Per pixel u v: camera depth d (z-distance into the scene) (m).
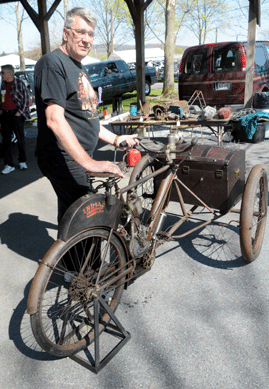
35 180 5.93
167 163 2.76
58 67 2.09
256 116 7.03
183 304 2.62
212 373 2.01
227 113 6.29
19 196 5.19
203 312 2.52
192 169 2.99
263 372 2.01
